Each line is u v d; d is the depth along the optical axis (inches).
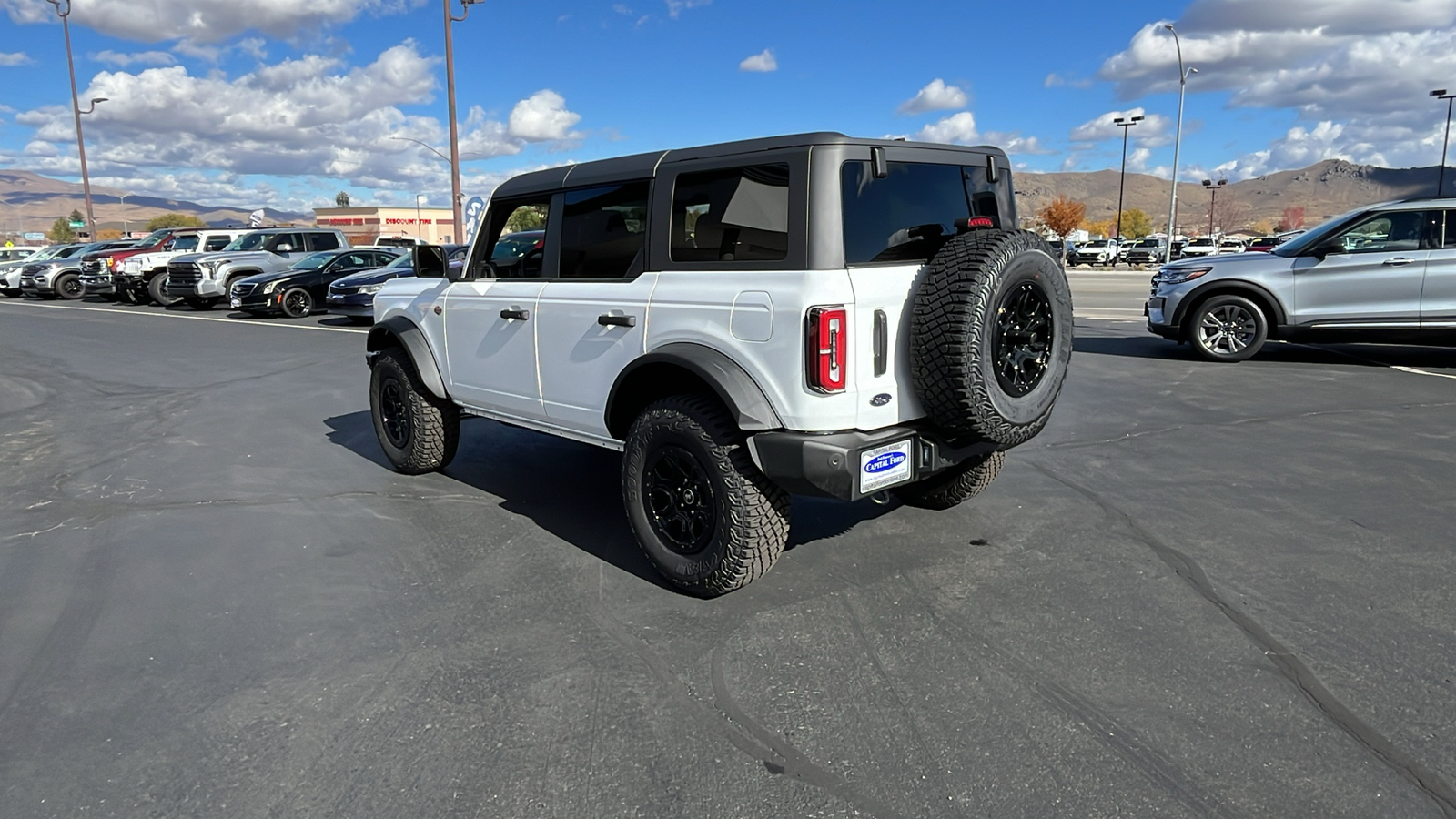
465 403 207.5
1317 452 235.5
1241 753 102.8
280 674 126.4
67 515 202.8
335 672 126.6
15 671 128.8
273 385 384.5
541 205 180.2
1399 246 360.8
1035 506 195.2
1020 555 166.1
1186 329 406.9
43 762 106.0
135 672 127.9
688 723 111.9
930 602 145.9
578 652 131.4
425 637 137.6
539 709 116.0
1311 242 378.9
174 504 209.6
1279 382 341.4
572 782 100.3
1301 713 110.7
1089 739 106.2
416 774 102.4
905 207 145.9
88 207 1695.4
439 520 195.0
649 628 139.2
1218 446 244.8
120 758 106.7
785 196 134.3
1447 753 102.2
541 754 105.7
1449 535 171.5
